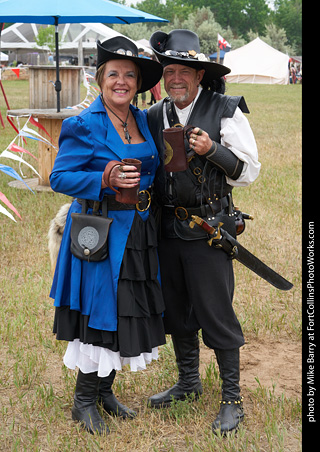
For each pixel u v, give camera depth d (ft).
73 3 24.16
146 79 10.52
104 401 11.16
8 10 23.77
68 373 12.62
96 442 10.01
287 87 134.51
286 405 11.37
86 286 10.03
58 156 10.12
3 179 29.60
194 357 11.54
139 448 10.08
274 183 30.32
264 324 15.06
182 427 10.62
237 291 17.29
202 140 9.62
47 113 26.12
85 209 10.28
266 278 11.34
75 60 167.22
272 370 13.04
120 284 9.90
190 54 9.97
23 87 101.60
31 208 24.53
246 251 10.87
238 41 301.63
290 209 25.49
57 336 10.37
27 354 13.08
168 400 11.51
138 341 10.07
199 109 10.27
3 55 162.91
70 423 10.75
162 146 10.41
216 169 10.27
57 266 10.62
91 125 10.00
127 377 12.60
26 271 18.16
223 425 10.48
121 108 10.16
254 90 119.65
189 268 10.49
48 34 126.52
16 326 14.53
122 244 9.96
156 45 10.41
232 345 10.62
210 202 10.34
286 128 52.95
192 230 10.36
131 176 9.40
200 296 10.50
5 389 12.00
